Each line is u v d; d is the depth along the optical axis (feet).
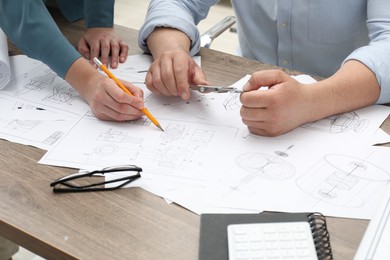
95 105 2.60
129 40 3.61
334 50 3.84
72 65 2.87
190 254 1.76
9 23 2.99
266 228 1.77
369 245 1.63
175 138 2.42
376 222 1.73
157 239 1.83
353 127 2.50
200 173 2.16
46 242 1.82
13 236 1.92
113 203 2.00
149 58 3.35
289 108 2.40
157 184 2.10
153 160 2.26
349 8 3.60
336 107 2.58
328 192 2.04
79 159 2.27
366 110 2.67
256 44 4.09
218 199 2.01
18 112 2.68
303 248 1.69
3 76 2.98
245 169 2.18
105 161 2.26
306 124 2.53
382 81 2.69
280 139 2.41
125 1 10.31
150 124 2.55
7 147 2.37
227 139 2.41
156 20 3.37
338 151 2.31
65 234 1.85
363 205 1.97
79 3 3.87
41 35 2.93
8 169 2.21
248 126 2.46
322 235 1.80
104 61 3.29
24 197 2.04
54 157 2.29
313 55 3.92
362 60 2.76
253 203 1.98
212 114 2.64
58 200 2.02
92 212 1.96
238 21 4.16
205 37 3.94
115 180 2.11
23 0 2.93
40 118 2.63
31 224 1.90
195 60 3.26
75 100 2.81
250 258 1.67
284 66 4.08
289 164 2.22
